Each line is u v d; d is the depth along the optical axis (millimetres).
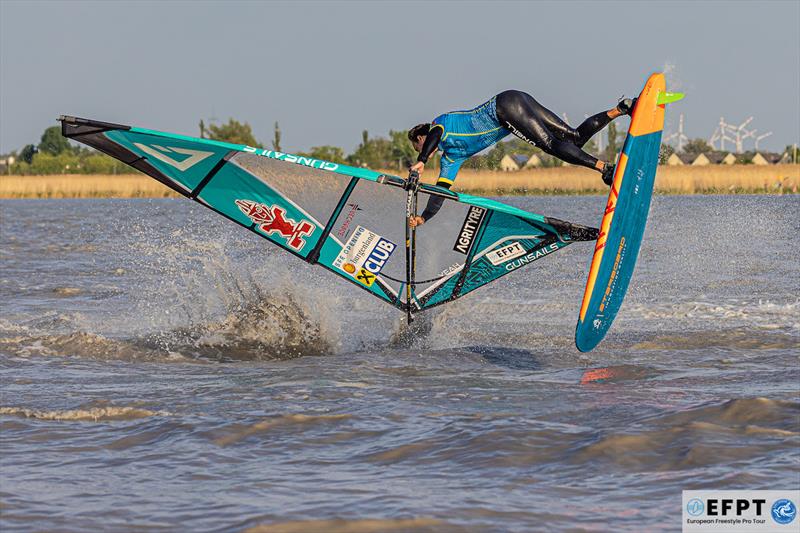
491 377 31594
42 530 18266
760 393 27188
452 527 18047
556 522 18188
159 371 33656
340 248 37719
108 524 18516
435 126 32594
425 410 26453
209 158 35375
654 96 30375
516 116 31359
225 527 18266
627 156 29594
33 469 21891
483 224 36531
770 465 20703
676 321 42719
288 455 22656
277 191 36812
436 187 32594
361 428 24641
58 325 43156
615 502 19125
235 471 21578
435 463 21812
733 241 90938
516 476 20766
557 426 24188
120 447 23578
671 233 101812
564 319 44969
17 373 32969
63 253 86938
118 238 109375
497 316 45906
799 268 65375
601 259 29672
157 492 20250
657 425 23766
